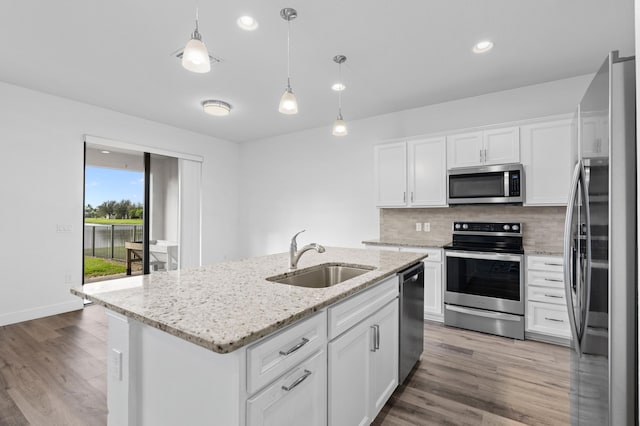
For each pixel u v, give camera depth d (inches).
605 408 40.7
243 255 226.2
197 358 41.2
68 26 89.0
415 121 156.9
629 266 38.0
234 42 97.5
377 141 160.2
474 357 100.1
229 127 191.3
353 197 176.7
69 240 144.6
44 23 87.5
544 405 75.5
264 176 216.1
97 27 89.5
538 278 110.6
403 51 103.1
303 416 46.5
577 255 54.1
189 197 199.0
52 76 121.3
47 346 107.3
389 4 80.1
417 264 95.4
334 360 53.1
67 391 80.9
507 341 112.5
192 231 200.8
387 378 74.1
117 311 46.4
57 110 141.2
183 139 194.9
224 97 143.2
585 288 48.9
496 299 116.8
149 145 176.9
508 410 73.7
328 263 86.6
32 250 134.5
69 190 144.6
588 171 48.3
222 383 38.2
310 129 194.4
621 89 38.6
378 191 150.6
